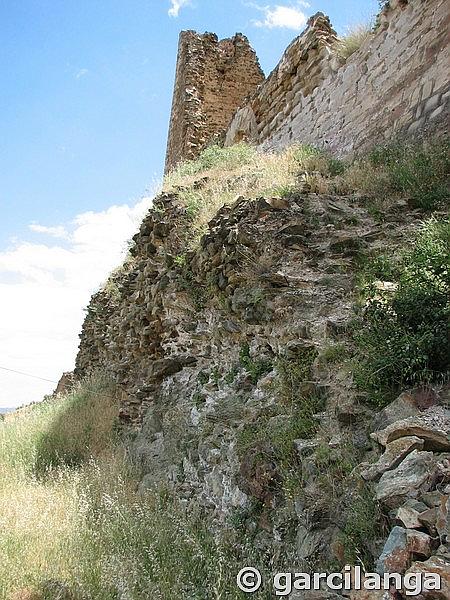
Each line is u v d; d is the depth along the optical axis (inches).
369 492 123.8
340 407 154.7
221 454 219.5
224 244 268.4
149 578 187.6
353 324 183.6
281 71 571.8
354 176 316.5
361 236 247.3
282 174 343.6
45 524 234.8
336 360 173.6
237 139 644.1
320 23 517.3
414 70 364.8
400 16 394.3
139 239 406.9
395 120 370.0
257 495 175.9
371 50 423.2
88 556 206.8
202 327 298.2
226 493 208.4
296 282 223.6
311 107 504.4
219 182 377.4
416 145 328.5
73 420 419.5
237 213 277.7
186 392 301.1
